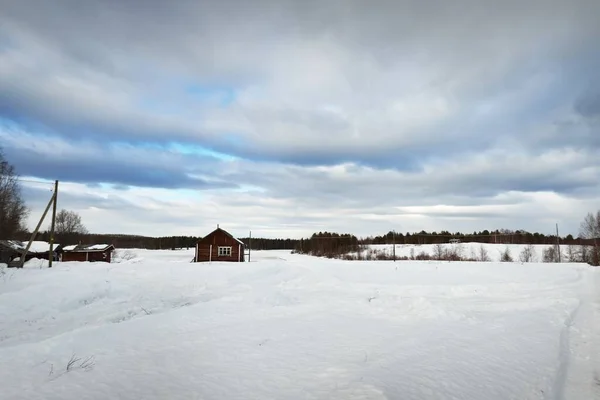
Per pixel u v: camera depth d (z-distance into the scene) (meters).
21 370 7.35
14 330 12.16
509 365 8.82
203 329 11.42
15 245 45.00
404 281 26.84
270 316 13.63
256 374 7.69
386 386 7.09
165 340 10.04
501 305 16.80
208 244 48.72
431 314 14.41
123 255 59.41
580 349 10.30
